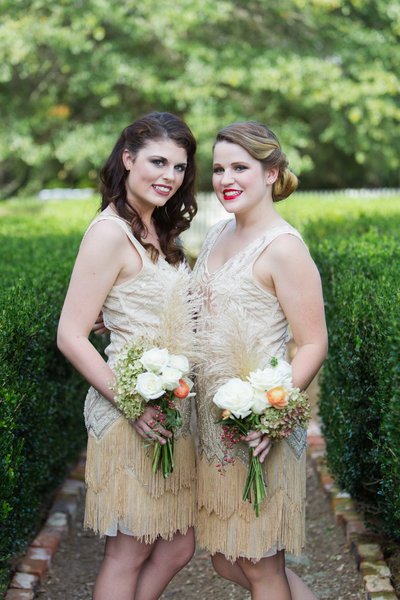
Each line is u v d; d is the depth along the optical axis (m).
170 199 3.05
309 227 6.81
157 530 2.79
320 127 18.41
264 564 2.80
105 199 2.91
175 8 13.80
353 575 3.61
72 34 13.88
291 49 15.44
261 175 2.76
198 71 14.34
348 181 21.41
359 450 3.60
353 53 15.24
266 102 16.67
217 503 2.77
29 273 4.27
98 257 2.73
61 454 4.33
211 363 2.72
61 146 15.54
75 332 2.74
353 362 3.37
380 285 3.40
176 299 2.70
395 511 3.04
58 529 4.00
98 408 2.81
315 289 2.70
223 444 2.74
